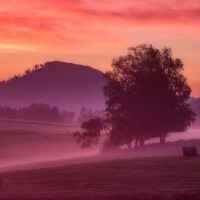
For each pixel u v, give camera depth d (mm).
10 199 57062
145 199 53750
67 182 69062
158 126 134250
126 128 133625
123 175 72062
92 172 76750
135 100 134500
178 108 136375
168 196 53750
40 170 83000
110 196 55344
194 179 65250
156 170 74500
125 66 137375
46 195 58719
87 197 55812
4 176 77562
